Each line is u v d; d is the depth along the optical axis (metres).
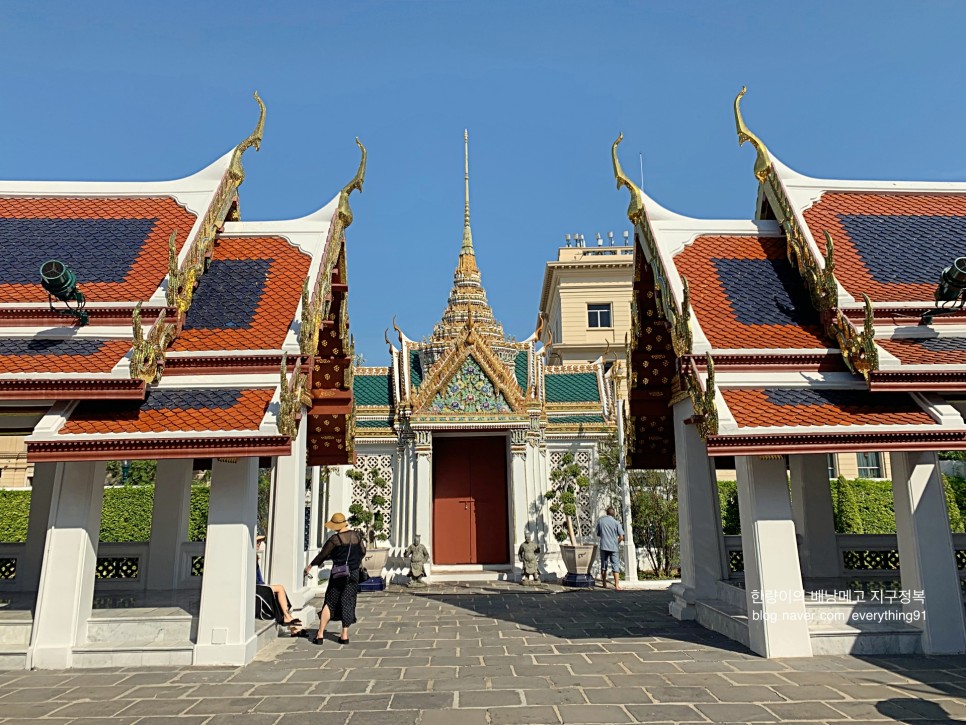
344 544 10.23
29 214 11.89
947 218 12.14
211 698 7.02
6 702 6.93
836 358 9.62
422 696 7.01
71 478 8.88
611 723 6.10
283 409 8.41
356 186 12.88
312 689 7.33
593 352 43.00
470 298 25.03
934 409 8.76
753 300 10.53
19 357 9.00
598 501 21.23
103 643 8.69
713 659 8.53
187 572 13.98
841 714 6.29
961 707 6.48
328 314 13.01
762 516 8.88
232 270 11.52
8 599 11.88
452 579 19.48
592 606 13.84
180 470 14.02
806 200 12.08
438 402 20.47
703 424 8.52
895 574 13.23
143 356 8.73
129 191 12.29
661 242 11.16
